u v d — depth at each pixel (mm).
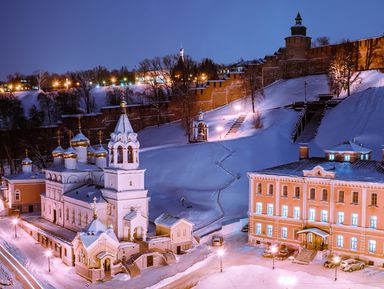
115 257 70438
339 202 74875
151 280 67312
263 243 82688
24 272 71062
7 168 143250
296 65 166875
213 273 69438
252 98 145250
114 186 78750
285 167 84500
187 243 80312
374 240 71750
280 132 125000
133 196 78188
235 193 101062
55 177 95375
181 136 144875
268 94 159250
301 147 88062
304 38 167250
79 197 85312
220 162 113312
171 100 163125
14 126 161625
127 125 79438
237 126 136875
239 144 119250
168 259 74062
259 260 74875
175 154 121188
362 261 72062
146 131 159250
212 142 122750
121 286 65375
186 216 94750
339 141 117062
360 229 72688
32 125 164500
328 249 75750
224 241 84938
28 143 144375
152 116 163750
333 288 62719
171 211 97750
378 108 123375
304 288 63062
